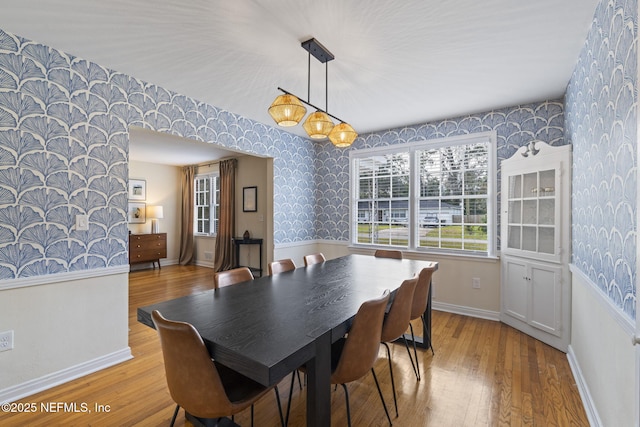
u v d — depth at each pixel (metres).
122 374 2.34
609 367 1.58
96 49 2.24
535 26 1.97
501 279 3.45
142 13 1.85
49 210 2.18
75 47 2.21
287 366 1.10
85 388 2.14
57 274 2.20
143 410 1.91
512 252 3.24
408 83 2.87
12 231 2.02
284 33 2.06
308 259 3.16
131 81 2.68
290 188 4.65
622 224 1.39
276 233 4.41
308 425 1.29
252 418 1.71
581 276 2.17
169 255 7.16
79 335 2.31
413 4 1.77
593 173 1.93
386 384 2.20
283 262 2.82
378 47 2.23
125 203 2.60
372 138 4.56
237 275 2.32
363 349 1.50
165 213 7.09
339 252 4.93
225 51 2.29
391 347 2.81
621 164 1.41
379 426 1.77
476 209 3.74
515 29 2.01
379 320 1.57
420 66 2.53
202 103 3.31
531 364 2.48
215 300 1.78
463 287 3.76
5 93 2.00
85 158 2.37
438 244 4.01
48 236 2.17
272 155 4.30
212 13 1.85
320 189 5.14
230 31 2.04
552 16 1.88
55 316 2.20
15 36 2.04
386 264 2.98
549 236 2.86
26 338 2.07
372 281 2.26
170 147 5.19
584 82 2.18
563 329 2.69
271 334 1.29
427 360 2.56
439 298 3.93
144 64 2.47
